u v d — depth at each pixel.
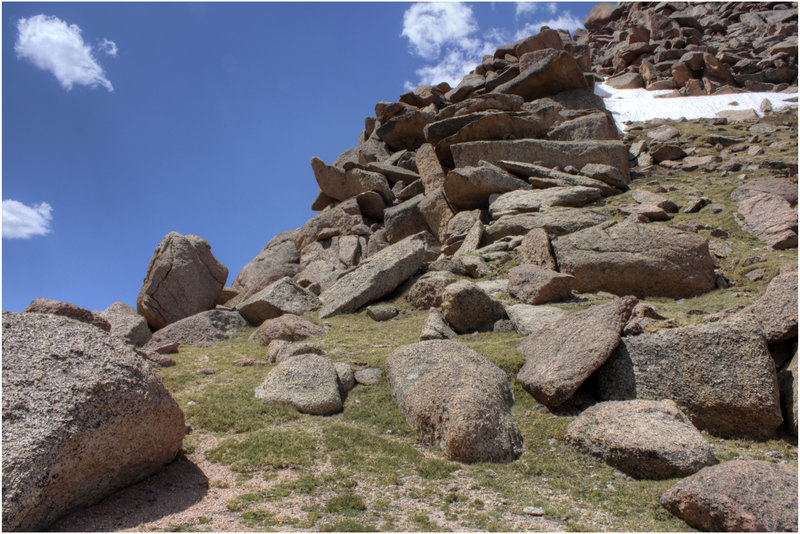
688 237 13.12
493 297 13.70
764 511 4.97
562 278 12.92
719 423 7.29
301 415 8.41
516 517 5.46
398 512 5.53
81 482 5.31
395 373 9.23
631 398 8.04
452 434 6.98
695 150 22.70
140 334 14.67
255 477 6.30
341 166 32.78
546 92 29.06
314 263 22.80
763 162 19.23
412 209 22.34
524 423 7.92
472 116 24.31
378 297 16.02
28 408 5.20
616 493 6.06
